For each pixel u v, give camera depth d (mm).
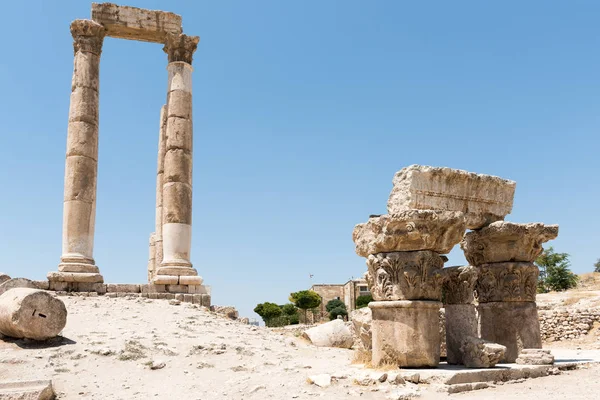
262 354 14742
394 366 10922
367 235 12039
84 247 22719
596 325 26000
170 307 20094
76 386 11117
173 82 25547
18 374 11516
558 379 11250
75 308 18156
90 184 23188
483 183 13820
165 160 24953
